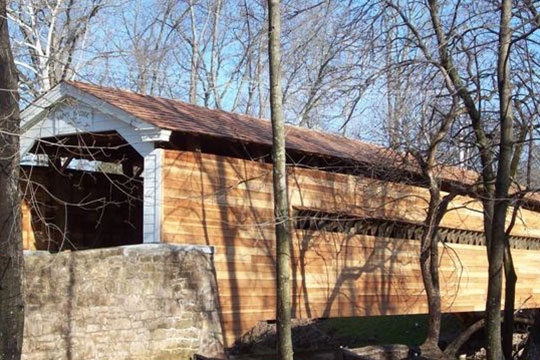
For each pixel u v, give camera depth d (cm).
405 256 1503
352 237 1383
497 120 1099
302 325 1789
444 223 1565
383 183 1380
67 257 1023
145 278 1012
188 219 1106
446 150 1194
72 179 1452
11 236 815
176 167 1102
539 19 945
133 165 1584
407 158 1211
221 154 1262
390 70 1073
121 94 1228
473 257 1678
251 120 1439
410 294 1510
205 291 1070
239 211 1182
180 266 1043
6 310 806
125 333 1001
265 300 1201
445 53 1073
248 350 1372
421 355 1173
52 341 1001
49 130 1201
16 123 826
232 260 1156
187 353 1030
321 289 1305
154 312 1011
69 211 1440
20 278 821
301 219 1166
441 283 1566
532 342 1078
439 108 1205
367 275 1409
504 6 943
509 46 916
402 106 1142
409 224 1506
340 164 1401
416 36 1101
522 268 1836
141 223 1576
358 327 1967
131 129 1114
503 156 916
